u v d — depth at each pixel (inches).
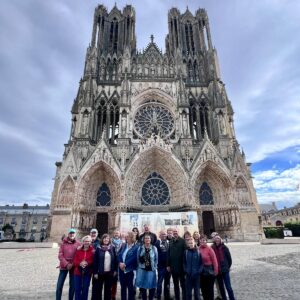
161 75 2687.0
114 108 2506.2
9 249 1679.4
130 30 2994.6
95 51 2719.0
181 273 482.9
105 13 3058.6
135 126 2459.4
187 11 3243.1
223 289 485.4
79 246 465.4
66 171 2025.1
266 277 670.5
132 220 1716.3
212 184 2219.5
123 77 2568.9
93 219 2054.6
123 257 478.3
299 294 489.4
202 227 1945.1
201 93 2672.2
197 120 2539.4
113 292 505.4
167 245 555.8
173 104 2534.5
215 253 491.2
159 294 521.3
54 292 548.1
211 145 2212.1
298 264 860.0
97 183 2156.7
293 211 4975.4
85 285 437.1
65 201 1951.3
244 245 1628.9
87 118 2333.9
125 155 2190.0
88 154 2176.4
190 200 1984.5
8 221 5378.9
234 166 2133.4
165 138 2294.5
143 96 2561.5
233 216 2000.5
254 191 2181.3
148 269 431.2
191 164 2122.3
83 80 2583.7
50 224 2044.8
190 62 2920.8
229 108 2650.1
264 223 5088.6
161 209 2050.9
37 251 1518.2
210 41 2891.2
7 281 660.7
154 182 2240.4
